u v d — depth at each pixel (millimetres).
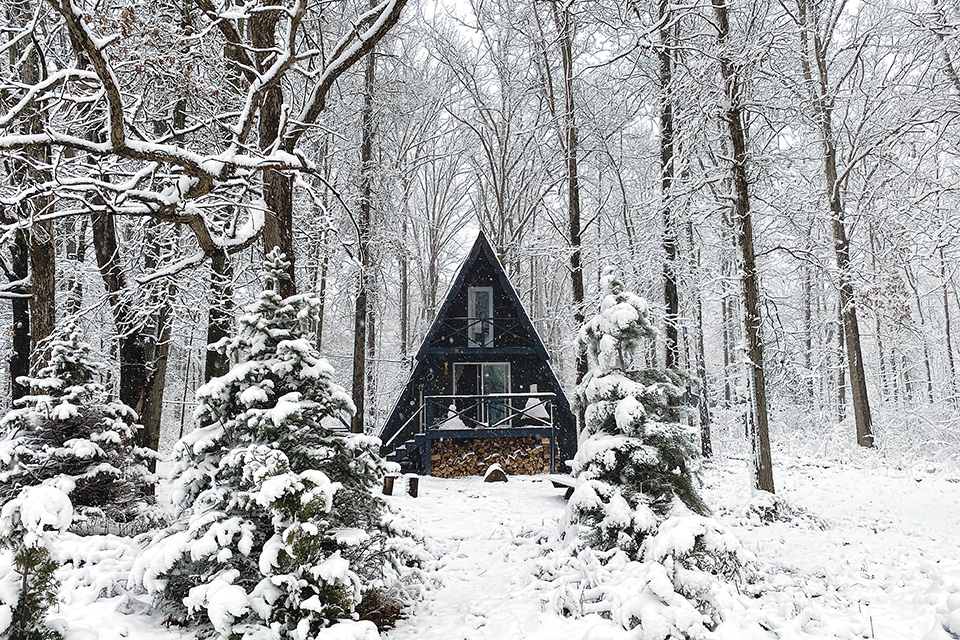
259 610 5684
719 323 29391
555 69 24016
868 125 23578
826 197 22312
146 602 7004
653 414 8742
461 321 21109
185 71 9664
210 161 8477
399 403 20266
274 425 6789
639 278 21922
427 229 37500
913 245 22109
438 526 12367
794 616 7402
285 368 7355
